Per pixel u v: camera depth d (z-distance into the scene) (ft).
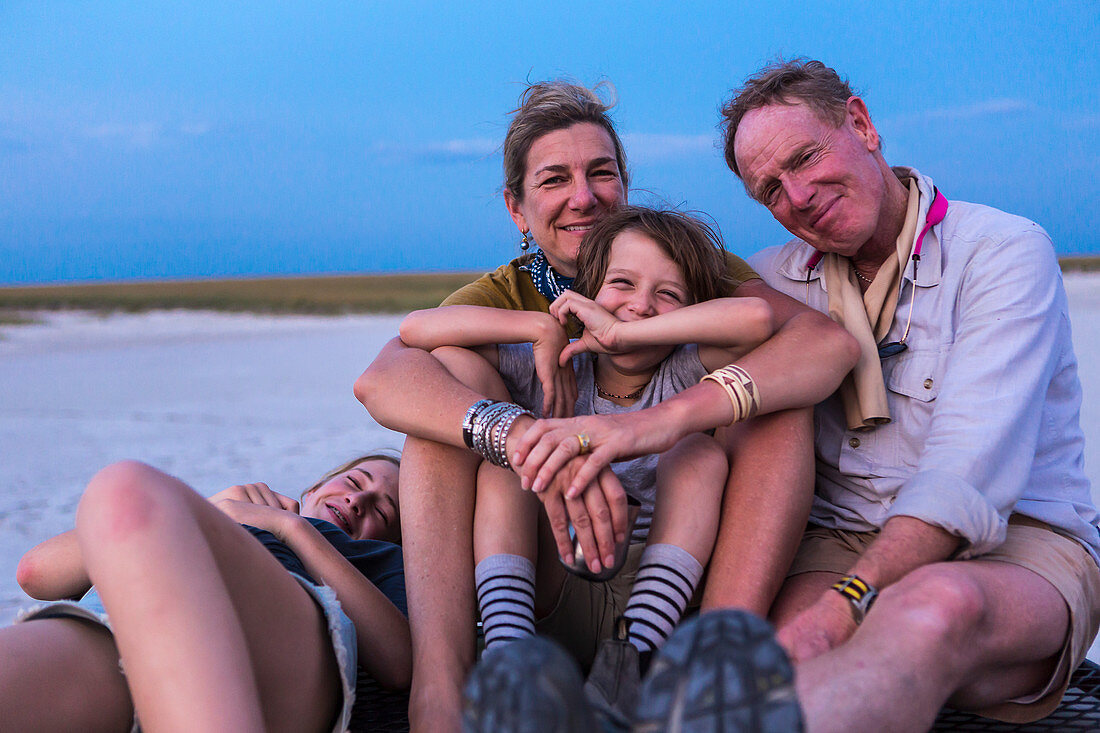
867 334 8.23
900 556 6.73
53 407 43.62
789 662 3.76
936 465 7.23
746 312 7.48
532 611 6.88
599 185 9.36
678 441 7.33
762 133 8.21
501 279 9.56
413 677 6.77
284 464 26.53
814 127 8.08
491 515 7.11
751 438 7.53
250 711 4.94
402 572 8.96
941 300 8.20
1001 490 7.18
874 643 5.65
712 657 3.67
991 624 6.29
